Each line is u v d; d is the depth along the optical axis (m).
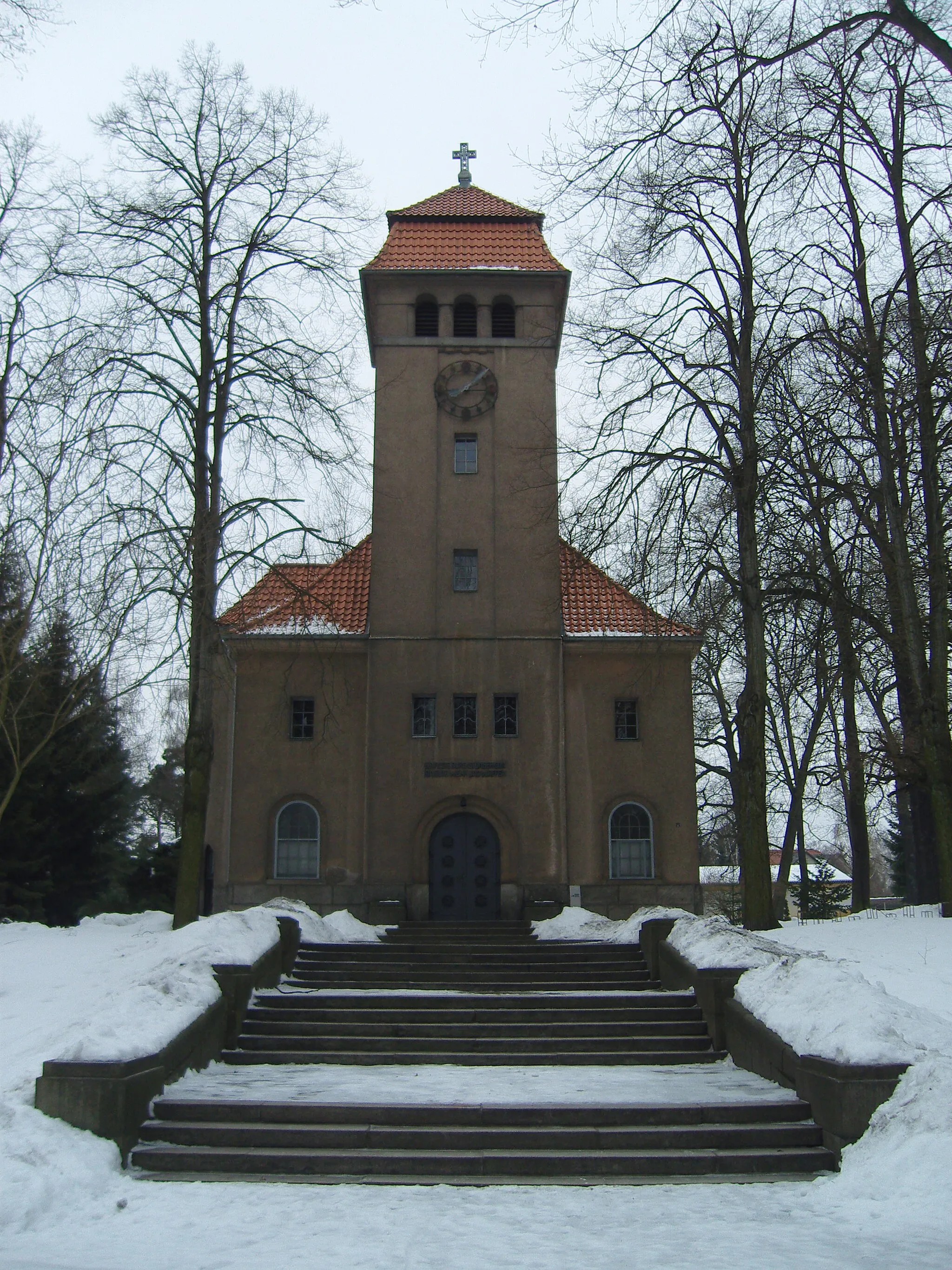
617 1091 12.70
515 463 31.38
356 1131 11.23
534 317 32.44
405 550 30.86
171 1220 9.32
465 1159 10.80
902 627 22.69
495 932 25.61
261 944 17.62
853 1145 10.75
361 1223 9.23
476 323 32.47
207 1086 12.87
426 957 20.44
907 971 15.62
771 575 23.75
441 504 31.20
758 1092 12.49
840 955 17.12
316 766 30.11
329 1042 15.20
